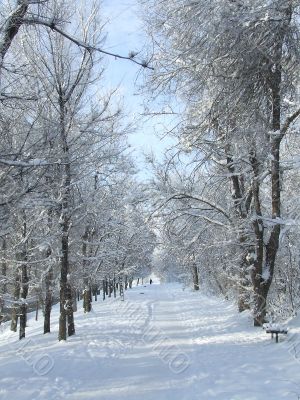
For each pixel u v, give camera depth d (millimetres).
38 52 13820
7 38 7512
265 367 9867
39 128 8812
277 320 15945
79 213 17906
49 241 15570
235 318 19250
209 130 11094
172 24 9727
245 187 20406
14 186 7793
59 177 11172
